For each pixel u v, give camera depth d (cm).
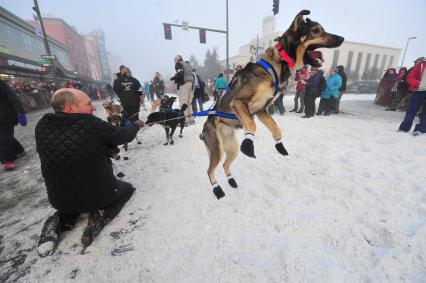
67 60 4259
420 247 188
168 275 177
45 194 322
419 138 469
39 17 1325
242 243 204
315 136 520
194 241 210
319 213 238
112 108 499
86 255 202
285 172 337
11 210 284
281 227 221
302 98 845
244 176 331
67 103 207
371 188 281
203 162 397
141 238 218
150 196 291
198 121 801
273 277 169
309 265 177
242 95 211
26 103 1295
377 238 201
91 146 211
